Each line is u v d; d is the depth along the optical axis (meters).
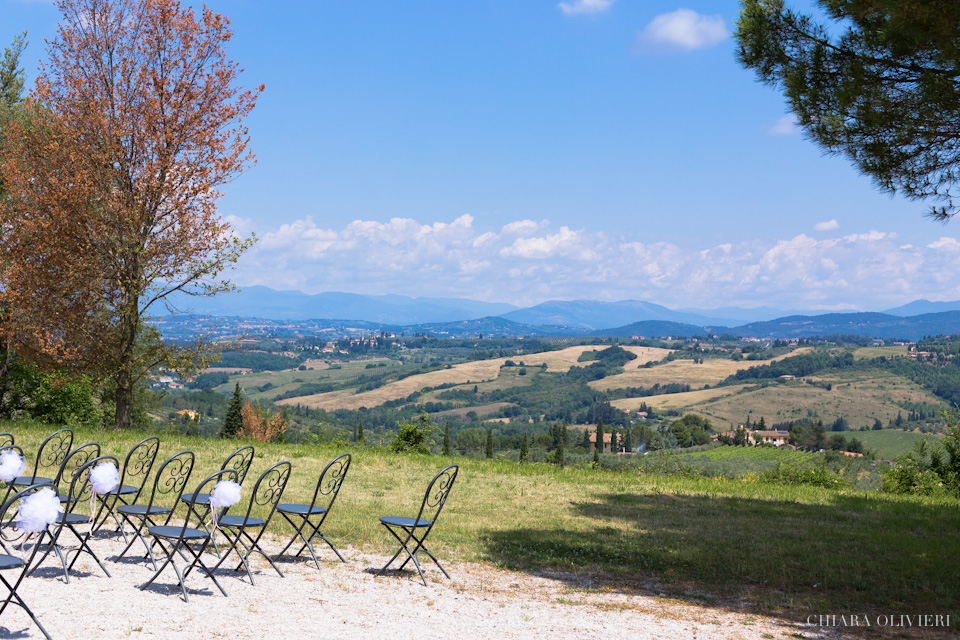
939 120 8.49
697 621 5.88
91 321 19.80
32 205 18.62
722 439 121.69
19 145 18.95
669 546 9.23
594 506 12.58
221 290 20.06
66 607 4.87
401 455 18.78
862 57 8.92
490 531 9.65
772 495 15.42
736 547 9.34
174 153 19.62
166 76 19.69
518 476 16.25
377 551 7.85
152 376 21.42
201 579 6.05
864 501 15.16
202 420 96.50
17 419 23.67
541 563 7.93
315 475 13.75
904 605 6.77
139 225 19.19
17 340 19.41
